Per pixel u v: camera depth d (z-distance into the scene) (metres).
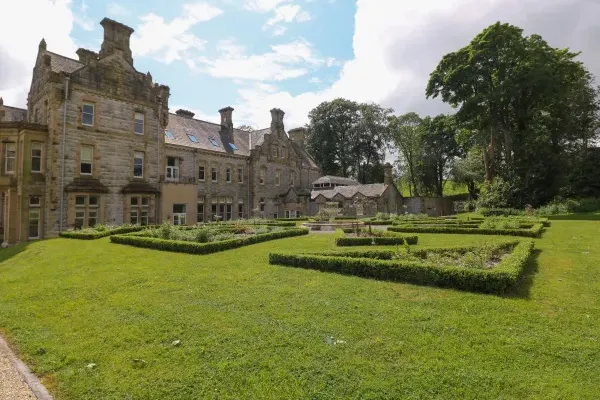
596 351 4.43
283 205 43.50
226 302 6.64
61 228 22.31
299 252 9.99
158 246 13.23
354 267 8.36
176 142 31.98
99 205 24.42
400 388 3.76
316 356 4.46
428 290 6.99
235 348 4.77
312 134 64.31
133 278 8.80
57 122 22.44
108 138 25.11
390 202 45.66
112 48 25.66
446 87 39.38
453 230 18.70
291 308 6.17
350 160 64.00
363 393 3.71
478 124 39.84
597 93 41.03
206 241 14.05
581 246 12.52
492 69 37.25
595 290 6.95
